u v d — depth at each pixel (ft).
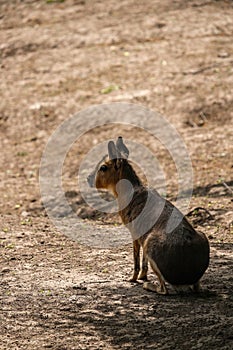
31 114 81.15
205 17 96.84
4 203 63.72
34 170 71.05
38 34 97.76
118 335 35.76
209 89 80.48
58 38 96.07
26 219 59.06
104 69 88.17
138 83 83.97
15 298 41.01
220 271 43.62
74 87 85.25
